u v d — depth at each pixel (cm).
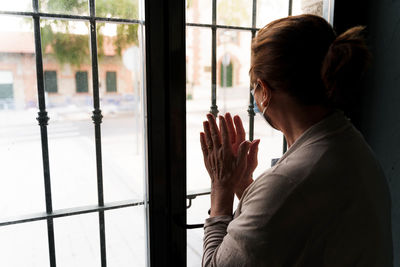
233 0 155
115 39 139
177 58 102
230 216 84
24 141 140
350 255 65
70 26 130
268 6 159
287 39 66
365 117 140
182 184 110
